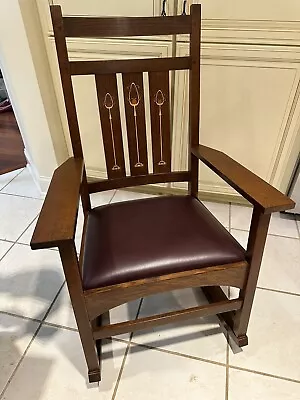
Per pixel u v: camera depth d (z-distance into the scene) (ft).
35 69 4.58
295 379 3.17
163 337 3.56
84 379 3.19
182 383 3.15
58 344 3.51
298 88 4.22
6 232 5.12
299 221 5.27
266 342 3.50
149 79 3.09
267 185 2.52
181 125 4.86
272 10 3.73
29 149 5.68
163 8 3.94
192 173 3.58
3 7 4.09
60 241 2.01
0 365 3.32
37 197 5.97
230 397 3.04
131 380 3.18
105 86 3.02
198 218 3.08
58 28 2.73
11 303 3.98
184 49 4.18
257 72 4.21
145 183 3.58
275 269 4.39
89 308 2.58
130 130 3.27
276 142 4.75
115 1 4.00
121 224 3.02
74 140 3.16
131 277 2.55
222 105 4.58
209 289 3.92
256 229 2.51
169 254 2.66
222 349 3.43
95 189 3.43
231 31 3.98
